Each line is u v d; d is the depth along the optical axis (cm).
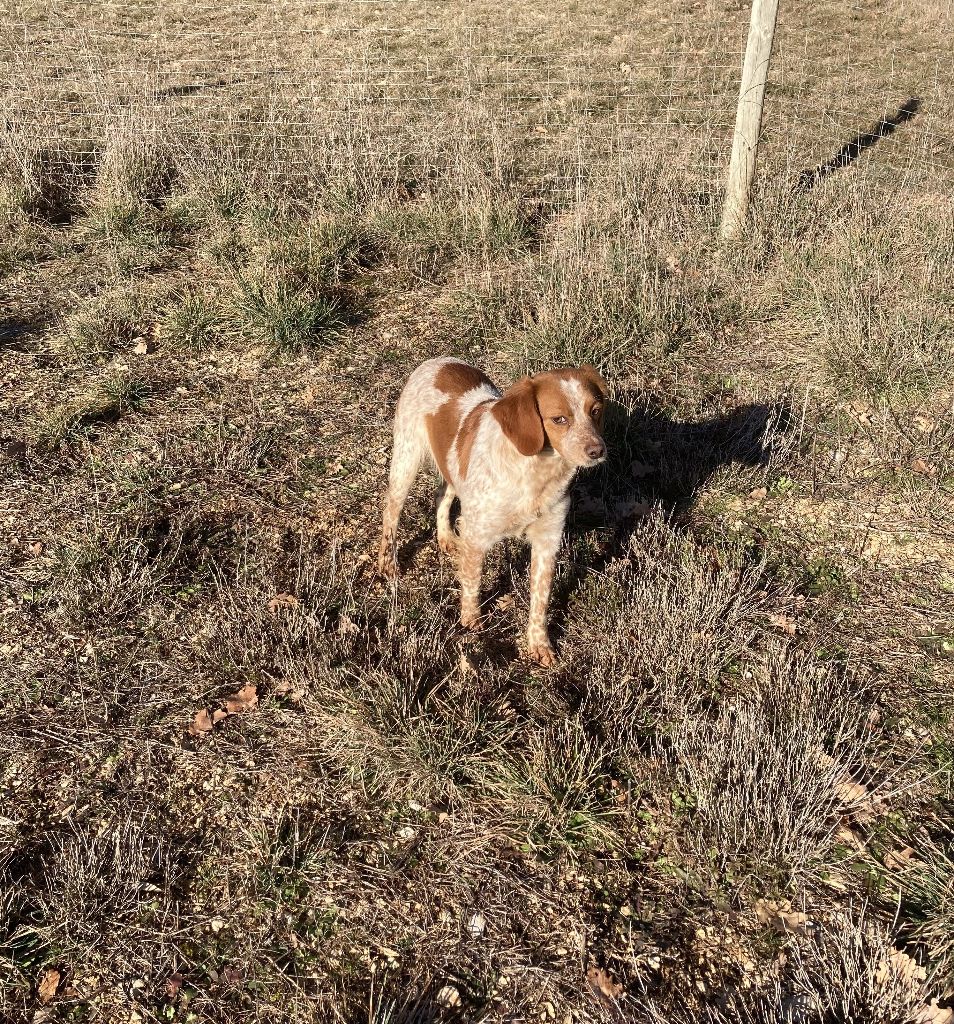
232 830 300
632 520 449
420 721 327
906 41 1262
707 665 357
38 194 743
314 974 263
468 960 267
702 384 543
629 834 301
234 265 667
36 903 278
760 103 653
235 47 1254
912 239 655
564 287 583
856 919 276
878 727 336
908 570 409
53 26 1291
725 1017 252
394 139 850
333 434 507
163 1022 252
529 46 1252
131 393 530
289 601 384
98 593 385
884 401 516
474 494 354
